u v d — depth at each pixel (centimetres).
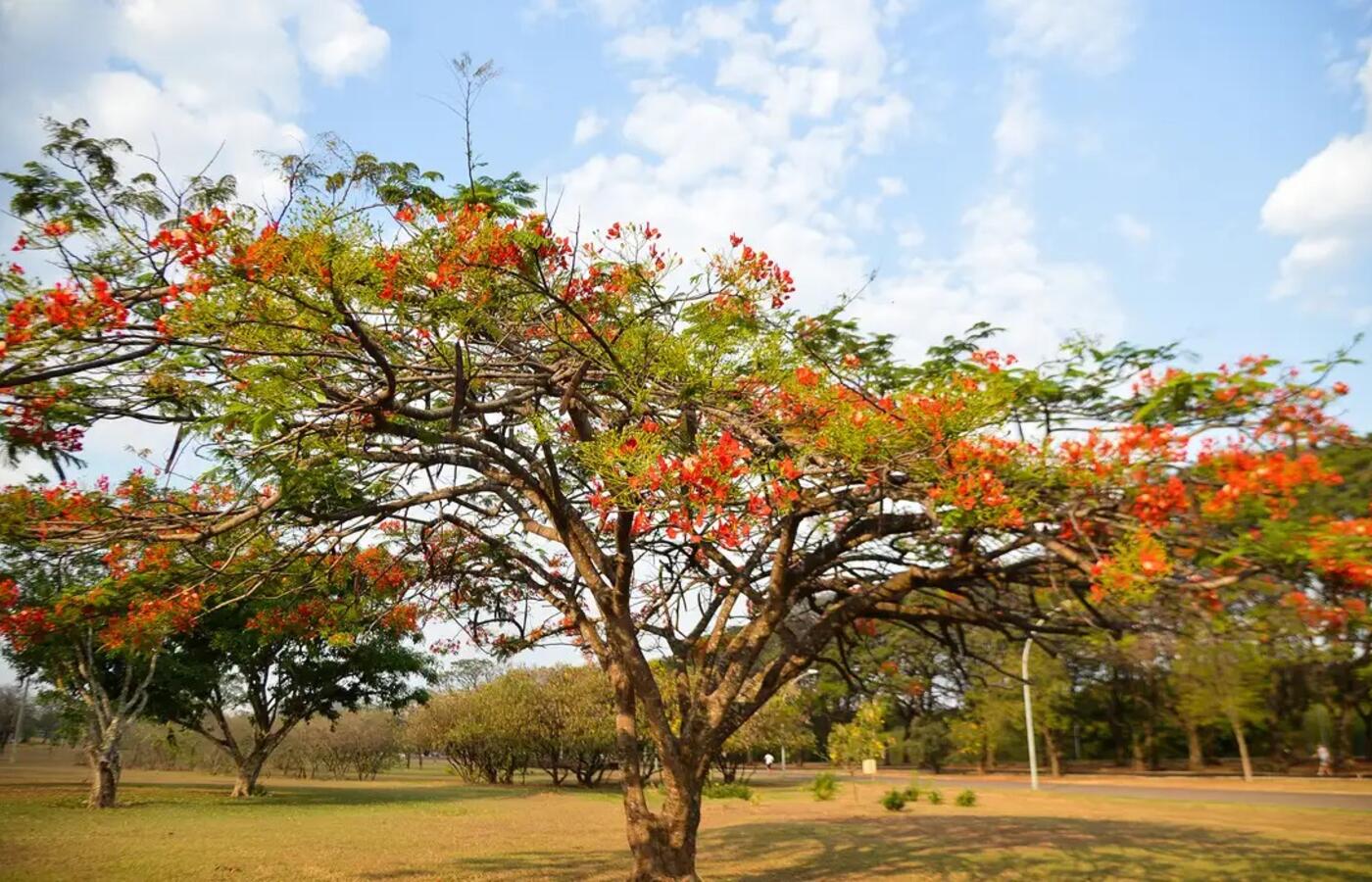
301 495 734
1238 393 586
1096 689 3981
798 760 6322
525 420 857
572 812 2183
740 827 1906
